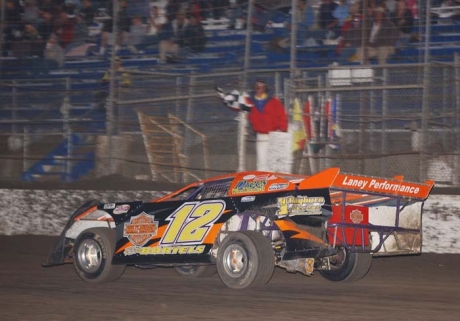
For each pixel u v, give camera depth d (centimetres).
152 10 3303
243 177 1658
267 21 3133
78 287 1692
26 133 2991
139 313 1310
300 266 1565
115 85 2902
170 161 2869
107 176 2858
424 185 1702
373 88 2478
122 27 3325
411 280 1817
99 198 2617
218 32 3225
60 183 2941
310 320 1230
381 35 2820
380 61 2791
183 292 1588
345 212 1586
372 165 2566
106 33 3362
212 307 1373
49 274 1969
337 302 1436
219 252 1594
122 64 3278
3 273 1995
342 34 2914
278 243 1602
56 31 3409
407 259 2166
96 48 3359
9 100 3238
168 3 3297
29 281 1814
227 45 3184
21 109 3128
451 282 1784
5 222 2728
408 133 2559
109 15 3369
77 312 1328
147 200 2561
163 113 2927
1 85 3041
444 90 2539
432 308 1367
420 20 2770
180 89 2917
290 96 2539
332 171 1507
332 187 1520
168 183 2761
